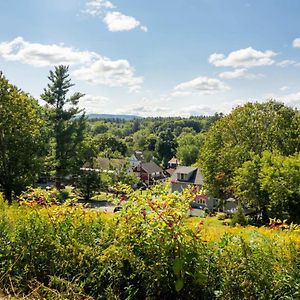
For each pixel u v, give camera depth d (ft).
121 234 13.65
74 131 131.03
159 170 259.39
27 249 14.84
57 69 129.59
